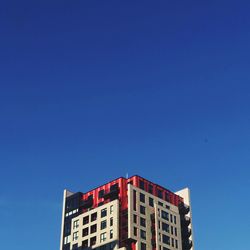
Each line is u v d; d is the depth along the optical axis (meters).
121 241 166.75
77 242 178.50
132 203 174.12
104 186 188.75
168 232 177.00
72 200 196.12
